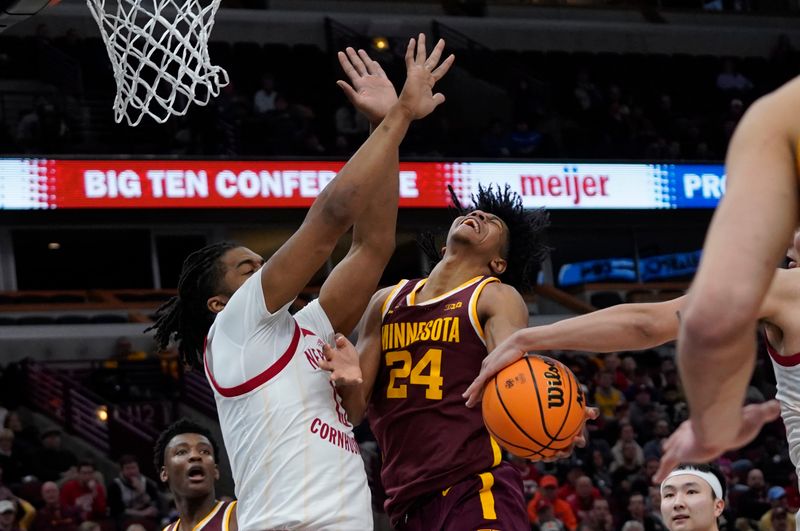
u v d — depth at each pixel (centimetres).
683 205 1798
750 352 141
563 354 1638
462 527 358
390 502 377
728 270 139
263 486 316
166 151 1714
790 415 274
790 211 143
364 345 387
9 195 1496
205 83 456
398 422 375
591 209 1752
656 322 258
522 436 323
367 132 1917
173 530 529
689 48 2252
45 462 1247
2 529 1005
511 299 371
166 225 1678
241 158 1603
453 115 2050
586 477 1201
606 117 2055
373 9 2097
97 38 1850
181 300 362
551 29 2181
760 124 148
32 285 1736
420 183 1666
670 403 1558
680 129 2055
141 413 1469
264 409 318
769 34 2303
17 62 1844
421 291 390
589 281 1973
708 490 457
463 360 370
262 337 322
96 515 1141
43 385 1446
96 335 1592
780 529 1173
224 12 2008
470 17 2144
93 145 1702
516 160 1725
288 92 1958
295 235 321
